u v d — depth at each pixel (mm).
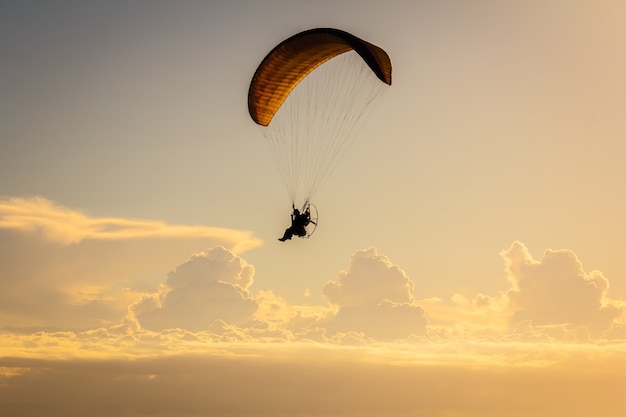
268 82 55344
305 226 52312
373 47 49094
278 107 56844
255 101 56000
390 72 48625
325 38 51750
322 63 56031
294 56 53906
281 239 52062
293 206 52500
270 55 53969
